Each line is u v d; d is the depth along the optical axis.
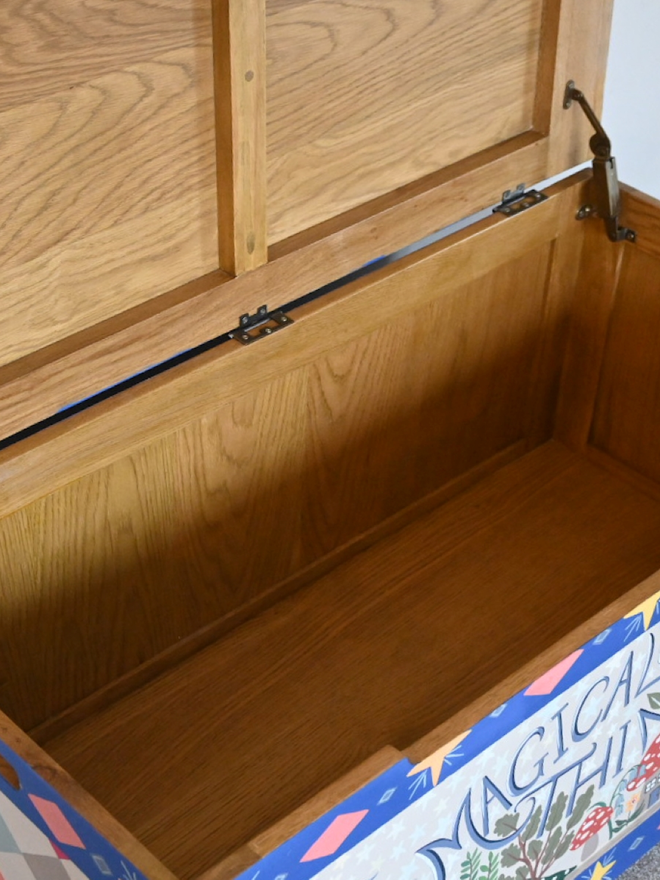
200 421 1.23
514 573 1.50
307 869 0.85
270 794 1.25
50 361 1.04
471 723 0.89
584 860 1.28
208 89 1.03
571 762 1.09
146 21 0.96
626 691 1.09
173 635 1.38
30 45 0.90
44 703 1.28
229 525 1.35
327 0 1.07
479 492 1.62
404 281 1.32
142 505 1.24
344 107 1.15
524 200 1.41
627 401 1.57
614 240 1.46
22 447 1.06
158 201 1.06
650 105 1.74
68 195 0.99
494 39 1.25
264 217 1.13
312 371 1.32
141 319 1.09
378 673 1.38
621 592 1.47
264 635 1.42
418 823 0.93
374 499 1.52
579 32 1.31
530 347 1.58
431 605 1.46
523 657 1.39
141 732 1.31
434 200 1.29
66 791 0.81
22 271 0.99
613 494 1.61
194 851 1.20
